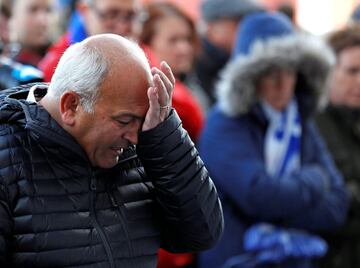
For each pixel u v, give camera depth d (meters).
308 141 6.62
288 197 6.20
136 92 3.78
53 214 3.86
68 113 3.83
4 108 3.92
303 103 6.61
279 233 6.30
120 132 3.82
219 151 6.28
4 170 3.82
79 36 6.64
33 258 3.81
